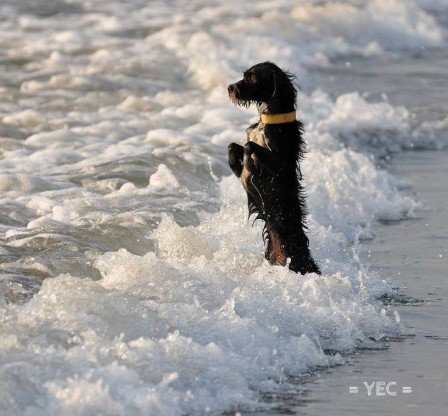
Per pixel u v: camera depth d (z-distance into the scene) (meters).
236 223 14.34
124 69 27.25
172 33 33.00
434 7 44.03
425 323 11.61
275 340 10.09
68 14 35.78
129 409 8.05
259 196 12.32
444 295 12.75
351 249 14.83
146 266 11.01
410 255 14.61
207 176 17.33
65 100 23.66
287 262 12.21
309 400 9.11
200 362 9.04
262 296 10.93
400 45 37.03
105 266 11.38
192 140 19.73
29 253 12.42
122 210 14.83
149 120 21.78
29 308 9.69
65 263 12.08
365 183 18.12
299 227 12.41
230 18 36.34
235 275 11.59
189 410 8.48
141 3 38.69
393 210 17.08
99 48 30.00
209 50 30.55
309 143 20.31
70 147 19.17
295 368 9.82
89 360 8.61
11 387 8.02
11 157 18.19
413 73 31.16
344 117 23.47
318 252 14.12
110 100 23.98
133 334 9.35
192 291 10.61
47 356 8.55
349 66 32.28
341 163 18.53
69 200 15.19
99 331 9.24
